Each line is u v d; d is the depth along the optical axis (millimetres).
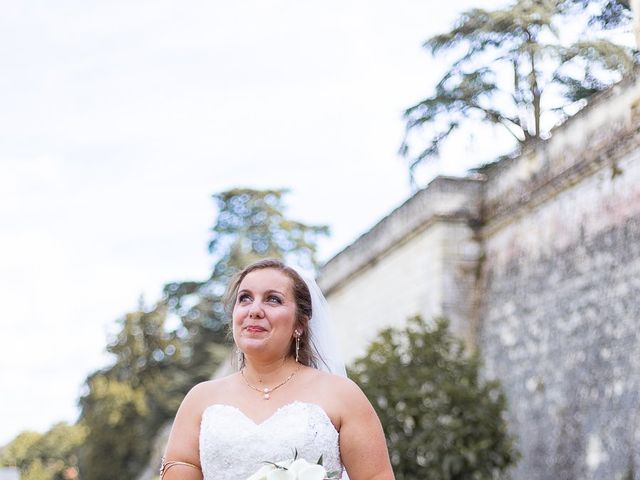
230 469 3691
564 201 11234
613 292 10133
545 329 11391
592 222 10641
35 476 38625
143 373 34438
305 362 4078
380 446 3846
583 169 10766
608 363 10086
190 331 33750
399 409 9531
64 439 41562
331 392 3859
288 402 3824
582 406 10469
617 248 10133
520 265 12133
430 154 14688
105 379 34781
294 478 3432
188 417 3916
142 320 34719
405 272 14391
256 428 3725
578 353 10664
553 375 11117
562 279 11141
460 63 14188
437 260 13203
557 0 12891
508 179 12500
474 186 13359
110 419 32156
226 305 4129
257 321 3883
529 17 13172
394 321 14773
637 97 9836
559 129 11320
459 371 9977
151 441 31562
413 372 9852
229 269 32469
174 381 32281
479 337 12945
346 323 17109
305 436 3693
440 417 9523
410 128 14836
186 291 33594
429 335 10180
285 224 32969
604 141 10391
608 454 9898
